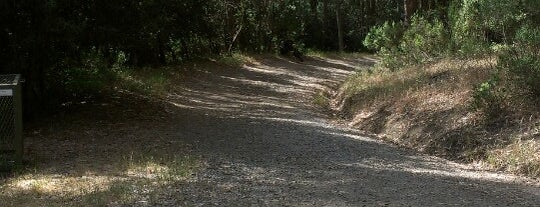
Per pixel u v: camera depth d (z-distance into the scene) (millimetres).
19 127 8445
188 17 17156
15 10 10477
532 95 10031
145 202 6270
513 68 10258
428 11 18828
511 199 6906
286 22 32281
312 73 25656
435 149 10219
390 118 12242
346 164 8773
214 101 16031
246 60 27781
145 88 16031
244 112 14203
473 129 10062
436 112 11227
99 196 6492
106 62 17297
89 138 10414
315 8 44344
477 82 11477
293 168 8336
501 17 14047
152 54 21219
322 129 12094
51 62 11883
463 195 6996
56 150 9492
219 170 8039
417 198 6738
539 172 8266
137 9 11789
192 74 21469
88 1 11352
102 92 14812
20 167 8281
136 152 9273
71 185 7098
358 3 48125
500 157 9070
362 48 44312
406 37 17234
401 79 14297
